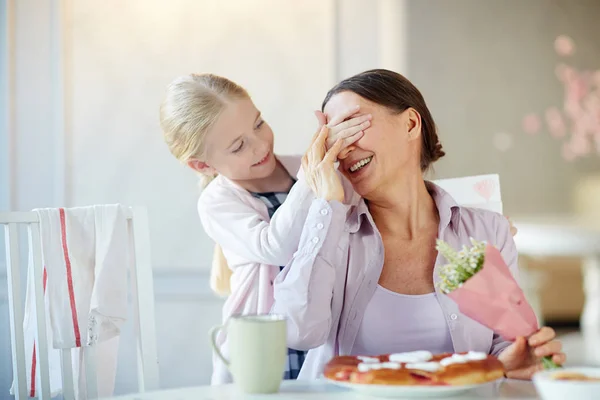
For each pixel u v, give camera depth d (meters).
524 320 1.19
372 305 1.48
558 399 0.98
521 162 5.82
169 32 3.24
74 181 3.22
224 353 1.86
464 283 1.14
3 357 2.99
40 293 1.56
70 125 3.21
